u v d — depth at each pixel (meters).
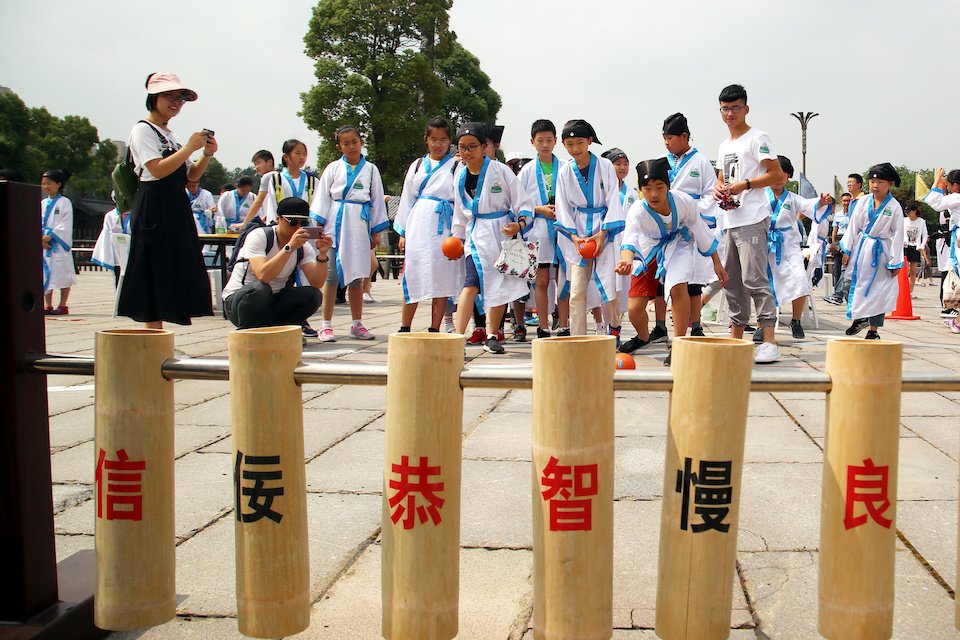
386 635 1.94
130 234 5.26
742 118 6.27
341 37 28.70
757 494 3.22
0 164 37.09
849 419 1.79
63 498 3.28
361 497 3.24
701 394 1.78
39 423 2.17
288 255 5.92
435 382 1.84
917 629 2.17
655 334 7.23
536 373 1.81
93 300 13.80
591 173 6.84
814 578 2.48
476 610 2.29
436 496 1.86
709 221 6.86
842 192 14.68
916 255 15.95
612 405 1.84
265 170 9.58
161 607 2.05
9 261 2.06
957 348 7.30
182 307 5.33
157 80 5.29
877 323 8.05
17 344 2.09
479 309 7.24
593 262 6.89
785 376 1.83
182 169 5.32
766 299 6.16
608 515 1.85
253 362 1.89
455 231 6.62
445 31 30.08
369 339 7.67
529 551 2.69
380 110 28.70
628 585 2.44
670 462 1.85
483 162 6.47
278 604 1.95
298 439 1.96
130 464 1.98
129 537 2.00
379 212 7.66
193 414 4.70
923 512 3.03
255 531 1.93
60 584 2.35
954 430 4.24
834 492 1.83
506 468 3.57
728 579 1.85
